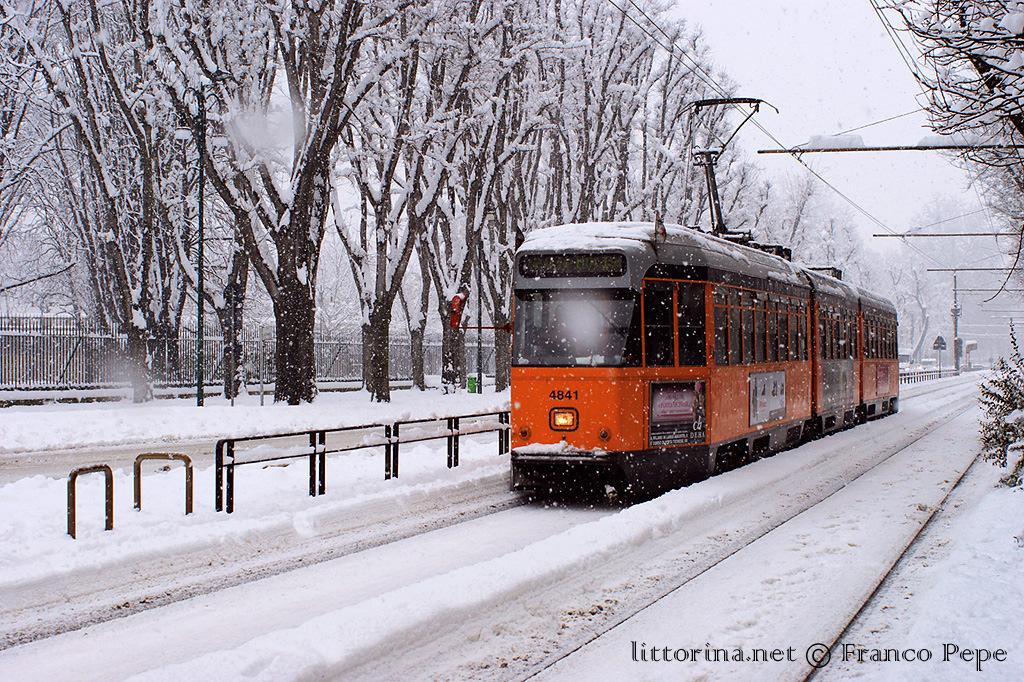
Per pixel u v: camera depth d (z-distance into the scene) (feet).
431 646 20.35
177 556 29.45
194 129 87.61
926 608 22.16
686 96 148.25
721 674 18.61
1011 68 26.05
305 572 27.89
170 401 107.24
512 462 40.34
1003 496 38.14
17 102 101.24
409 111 99.35
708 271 43.34
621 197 137.18
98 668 19.70
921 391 155.22
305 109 89.56
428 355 166.30
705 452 42.45
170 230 111.55
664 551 29.96
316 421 79.00
